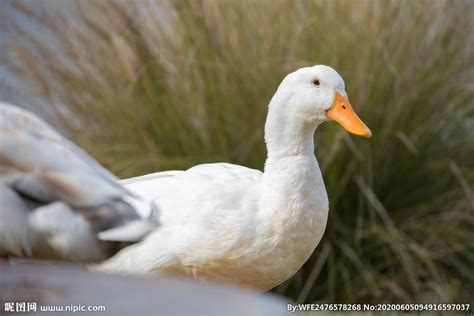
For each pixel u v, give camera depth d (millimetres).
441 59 11172
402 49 11016
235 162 10711
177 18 10922
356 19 10891
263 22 10836
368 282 10758
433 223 11148
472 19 11398
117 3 11141
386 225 10883
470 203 11133
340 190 10766
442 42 11195
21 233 4520
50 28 11453
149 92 10953
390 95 10930
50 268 4648
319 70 8086
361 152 10797
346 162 10789
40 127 4719
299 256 7891
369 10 10883
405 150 11062
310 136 8023
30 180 4527
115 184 4645
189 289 4488
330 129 10633
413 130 11086
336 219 10875
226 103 10734
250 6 10883
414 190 11242
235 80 10727
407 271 10859
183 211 7672
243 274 7781
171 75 10914
